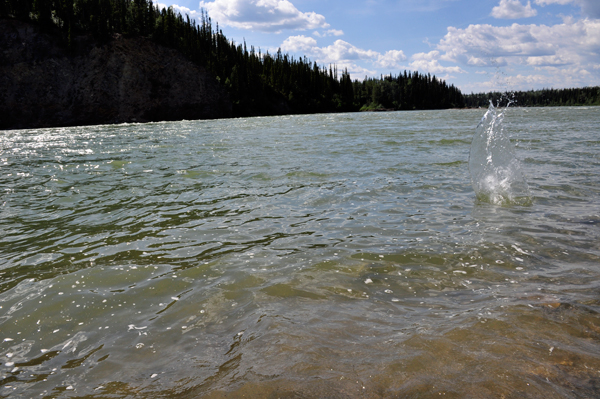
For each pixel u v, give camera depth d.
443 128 18.36
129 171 8.12
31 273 3.21
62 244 3.91
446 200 5.11
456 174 6.79
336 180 6.55
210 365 1.92
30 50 49.50
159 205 5.34
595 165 7.11
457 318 2.24
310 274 3.01
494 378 1.69
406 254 3.33
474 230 3.88
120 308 2.59
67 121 49.09
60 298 2.76
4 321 2.46
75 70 51.09
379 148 10.74
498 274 2.86
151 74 56.66
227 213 4.86
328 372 1.80
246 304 2.57
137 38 58.19
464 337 2.03
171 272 3.16
